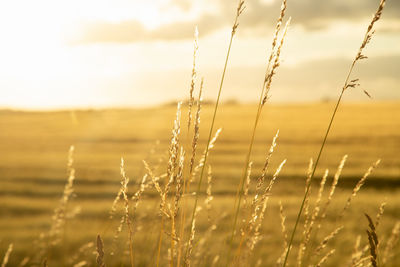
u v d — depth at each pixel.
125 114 68.50
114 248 2.15
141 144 41.19
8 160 34.69
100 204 17.55
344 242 7.76
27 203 19.53
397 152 33.38
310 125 54.53
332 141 41.28
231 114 66.44
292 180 21.23
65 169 29.73
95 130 53.00
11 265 8.07
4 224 14.69
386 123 54.47
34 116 70.12
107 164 30.41
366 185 21.09
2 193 22.34
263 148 36.62
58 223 2.89
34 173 28.61
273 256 6.03
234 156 32.19
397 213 13.59
